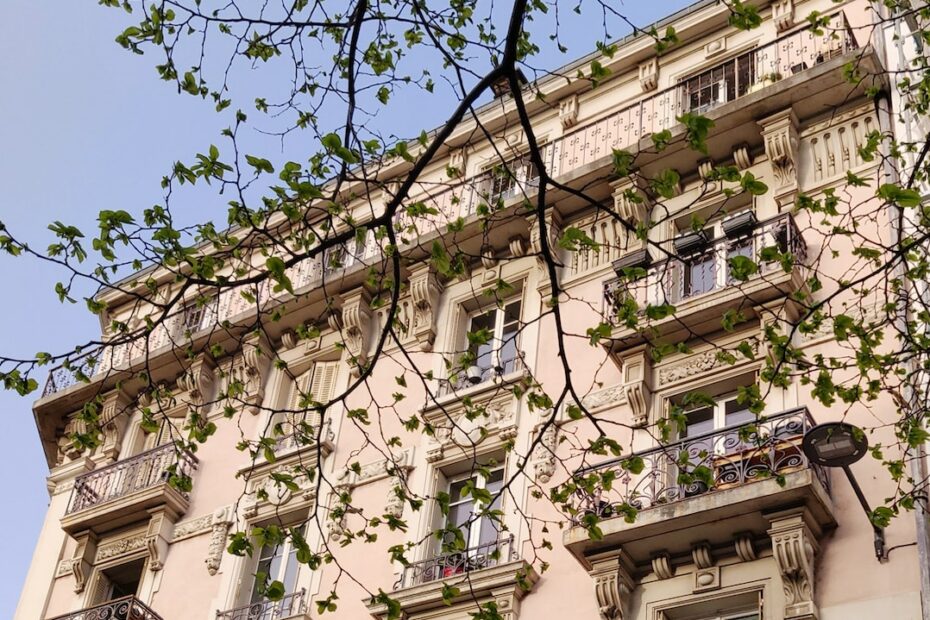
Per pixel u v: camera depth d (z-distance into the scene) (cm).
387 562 2002
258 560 2228
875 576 1484
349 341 2397
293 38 1175
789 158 1956
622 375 1927
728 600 1581
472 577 1816
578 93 2444
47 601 2466
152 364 2677
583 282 2133
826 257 1845
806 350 1761
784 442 1566
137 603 2197
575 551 1683
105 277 1144
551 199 2211
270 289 2580
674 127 2080
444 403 2128
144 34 1169
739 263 1220
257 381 2511
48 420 2812
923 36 1378
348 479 2177
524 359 2100
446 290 2327
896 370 1356
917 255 1527
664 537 1628
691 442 1622
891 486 1548
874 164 1888
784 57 2159
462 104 987
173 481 1415
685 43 2355
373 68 1233
